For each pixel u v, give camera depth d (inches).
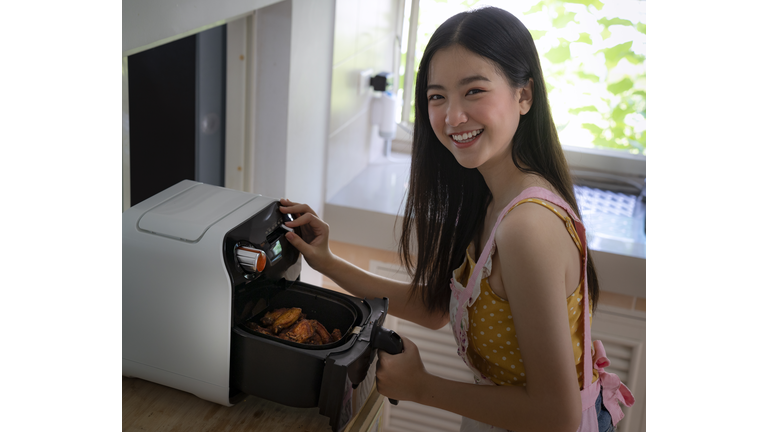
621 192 95.5
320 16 69.4
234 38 62.9
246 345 35.6
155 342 37.8
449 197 43.8
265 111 65.0
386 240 80.1
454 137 36.2
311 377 34.8
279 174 66.7
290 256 43.5
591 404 38.7
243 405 38.4
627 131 95.7
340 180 86.0
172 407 37.7
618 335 75.7
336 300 41.5
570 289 34.4
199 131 64.3
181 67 62.5
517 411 33.4
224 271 35.0
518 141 37.9
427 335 80.7
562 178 38.2
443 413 82.5
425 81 39.9
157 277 36.7
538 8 93.0
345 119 83.8
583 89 95.4
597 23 91.7
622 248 73.0
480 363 39.3
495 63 34.5
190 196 41.8
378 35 93.2
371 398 41.8
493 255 35.2
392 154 106.9
